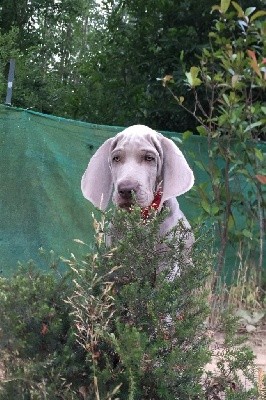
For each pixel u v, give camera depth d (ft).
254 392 3.96
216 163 8.34
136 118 11.25
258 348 6.72
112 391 3.66
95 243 4.00
